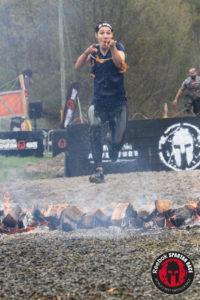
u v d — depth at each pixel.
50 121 67.12
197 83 21.91
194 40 75.19
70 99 37.25
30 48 66.94
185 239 5.66
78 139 18.12
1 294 3.84
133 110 67.12
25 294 3.82
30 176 20.03
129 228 7.15
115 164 18.00
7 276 4.31
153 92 68.12
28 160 24.61
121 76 10.12
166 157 18.39
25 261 4.83
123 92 10.28
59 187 14.09
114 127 10.42
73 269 4.50
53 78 66.50
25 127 36.53
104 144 18.00
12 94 36.31
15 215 7.17
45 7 63.84
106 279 4.16
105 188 13.30
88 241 5.92
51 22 62.97
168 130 18.36
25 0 64.31
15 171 21.06
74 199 11.62
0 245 5.77
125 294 3.79
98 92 10.20
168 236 5.98
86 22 60.75
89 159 18.14
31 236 6.71
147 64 65.00
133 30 62.28
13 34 66.56
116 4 60.34
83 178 16.45
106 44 9.81
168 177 14.84
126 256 4.96
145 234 6.42
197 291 3.83
